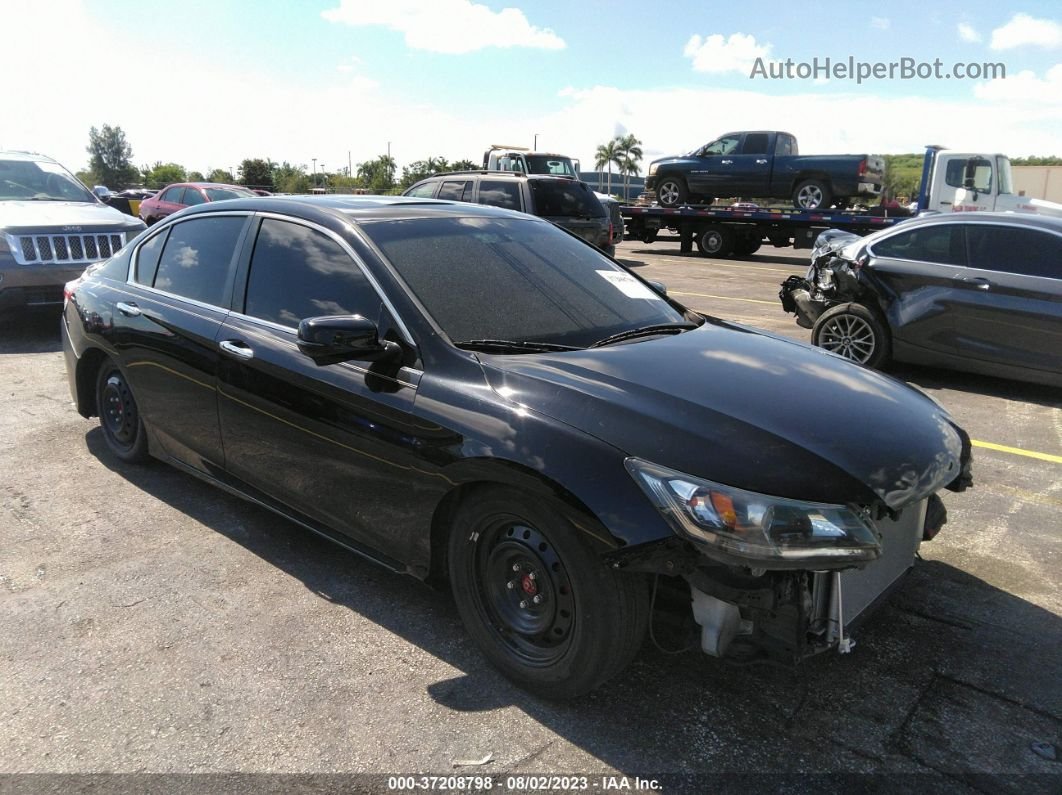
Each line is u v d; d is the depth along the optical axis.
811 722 2.60
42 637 3.04
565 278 3.60
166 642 3.01
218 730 2.54
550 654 2.64
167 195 18.08
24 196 8.98
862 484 2.40
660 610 2.59
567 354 2.96
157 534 3.90
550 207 12.49
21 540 3.82
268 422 3.44
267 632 3.09
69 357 4.87
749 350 3.25
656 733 2.54
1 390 6.37
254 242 3.74
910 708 2.67
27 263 7.76
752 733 2.54
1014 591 3.46
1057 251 6.47
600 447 2.44
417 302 3.05
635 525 2.32
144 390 4.20
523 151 18.41
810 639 2.43
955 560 3.75
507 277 3.41
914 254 7.20
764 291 12.85
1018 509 4.38
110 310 4.38
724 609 2.39
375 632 3.10
